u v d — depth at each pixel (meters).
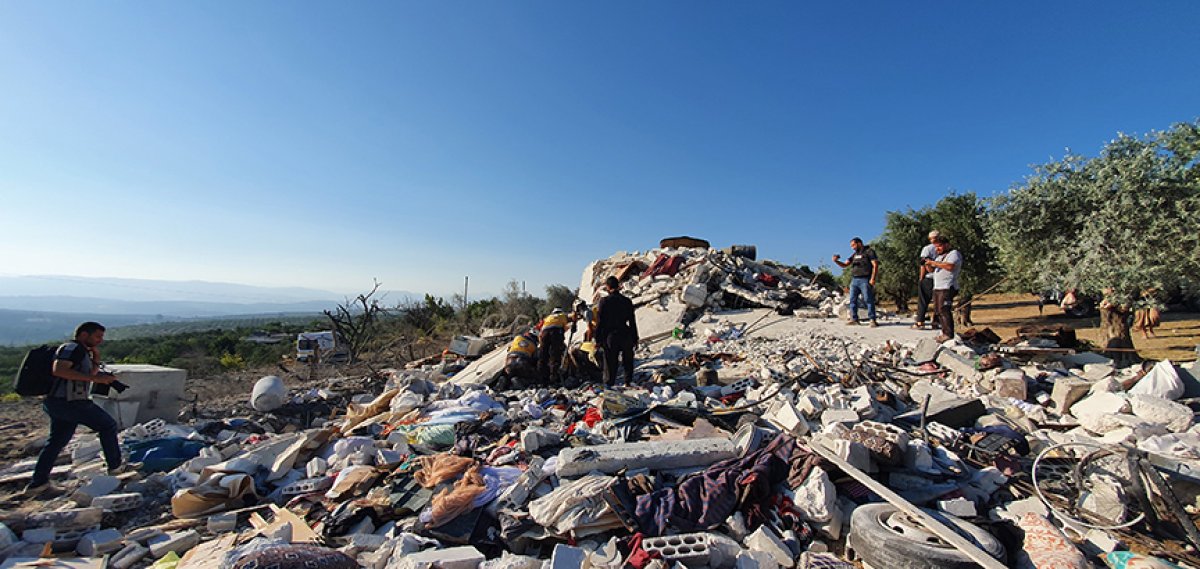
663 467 4.75
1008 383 6.46
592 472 4.64
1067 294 12.48
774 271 16.30
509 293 25.50
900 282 23.19
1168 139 10.78
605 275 17.64
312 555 3.05
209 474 5.42
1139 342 14.98
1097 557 3.53
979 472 4.59
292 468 5.88
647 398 7.46
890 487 4.44
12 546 4.07
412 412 7.27
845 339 9.88
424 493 4.65
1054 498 4.18
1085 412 5.62
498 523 4.24
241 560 2.97
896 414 6.36
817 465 4.41
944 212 22.39
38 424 8.27
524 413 7.27
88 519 4.50
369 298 18.11
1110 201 10.98
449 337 21.11
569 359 9.73
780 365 8.47
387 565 3.65
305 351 14.93
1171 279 10.62
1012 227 12.66
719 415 6.21
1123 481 3.94
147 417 7.65
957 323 17.53
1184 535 3.57
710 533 3.94
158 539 4.34
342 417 8.53
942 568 3.19
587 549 3.87
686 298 13.48
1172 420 5.11
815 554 3.64
